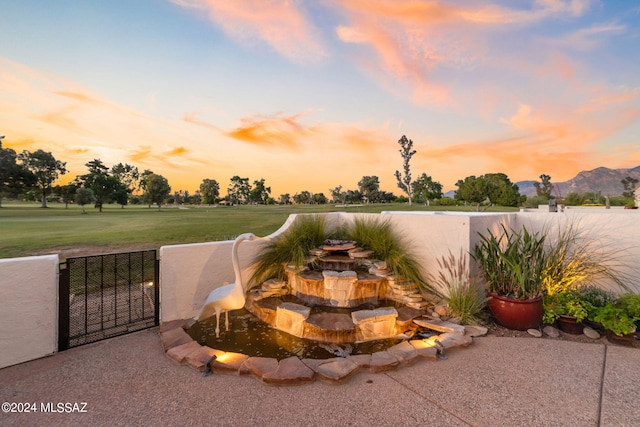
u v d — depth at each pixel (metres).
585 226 4.78
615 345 3.33
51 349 3.07
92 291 5.38
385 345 3.57
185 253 4.26
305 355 3.29
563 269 4.34
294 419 2.04
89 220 26.41
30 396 2.32
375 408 2.17
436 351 3.04
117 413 2.11
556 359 2.97
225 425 1.97
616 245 4.45
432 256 4.90
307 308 4.07
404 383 2.54
